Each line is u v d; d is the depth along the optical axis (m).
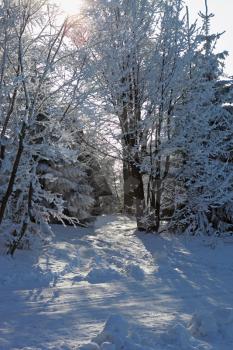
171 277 10.75
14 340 5.80
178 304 8.11
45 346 5.56
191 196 17.52
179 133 16.97
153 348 5.47
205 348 5.64
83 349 5.31
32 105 11.40
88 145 16.94
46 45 11.86
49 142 12.02
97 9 12.45
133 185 17.83
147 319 6.94
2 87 11.00
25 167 11.97
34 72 11.78
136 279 10.40
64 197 18.98
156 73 16.94
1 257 11.26
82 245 14.20
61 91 11.99
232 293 9.27
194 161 17.34
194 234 18.12
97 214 25.39
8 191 11.27
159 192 17.45
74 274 10.65
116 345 5.43
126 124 16.98
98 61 12.98
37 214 12.82
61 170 18.81
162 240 16.25
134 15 15.68
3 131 11.32
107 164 19.78
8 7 11.18
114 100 15.47
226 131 17.78
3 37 11.34
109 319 5.96
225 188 18.03
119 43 14.31
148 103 16.84
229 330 6.25
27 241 12.62
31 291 8.74
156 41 17.22
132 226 19.80
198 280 10.52
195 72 17.73
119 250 14.05
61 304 7.80
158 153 16.83
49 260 11.75
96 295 8.58
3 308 7.45
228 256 14.32
